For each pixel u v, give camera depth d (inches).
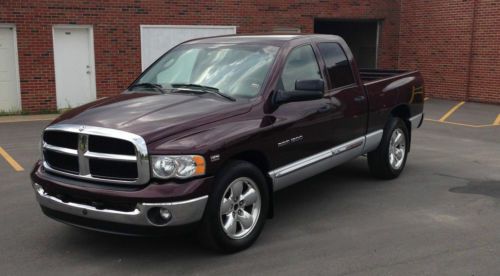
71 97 595.2
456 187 267.6
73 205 168.6
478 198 247.4
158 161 159.5
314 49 228.8
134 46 615.2
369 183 275.0
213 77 206.5
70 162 173.9
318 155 219.0
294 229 205.0
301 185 271.9
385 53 792.3
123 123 167.8
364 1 759.7
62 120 179.9
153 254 180.4
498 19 653.9
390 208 232.1
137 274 165.0
